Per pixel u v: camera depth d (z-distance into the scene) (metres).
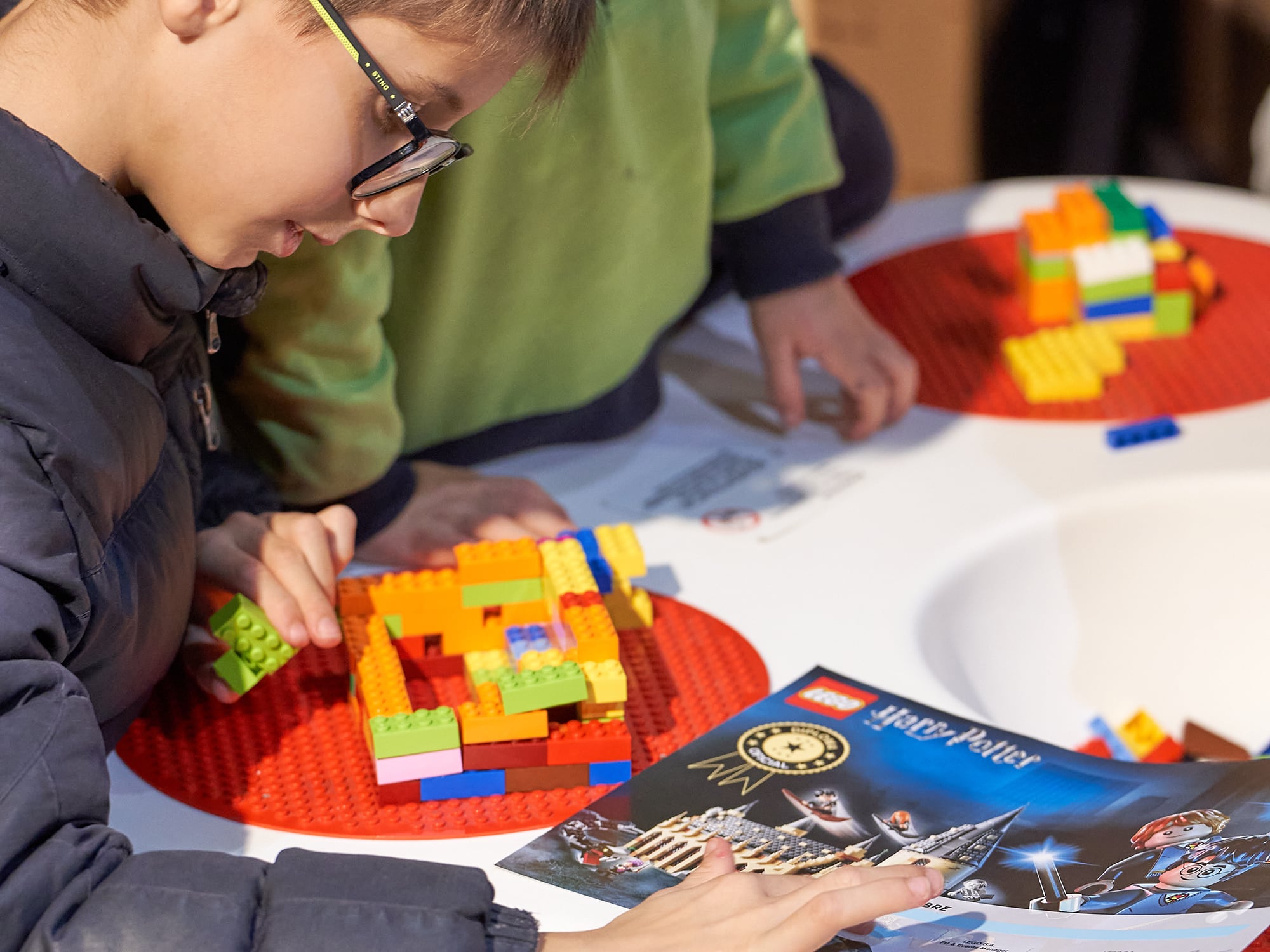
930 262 1.62
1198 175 2.65
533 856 0.80
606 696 0.87
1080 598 1.18
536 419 1.31
